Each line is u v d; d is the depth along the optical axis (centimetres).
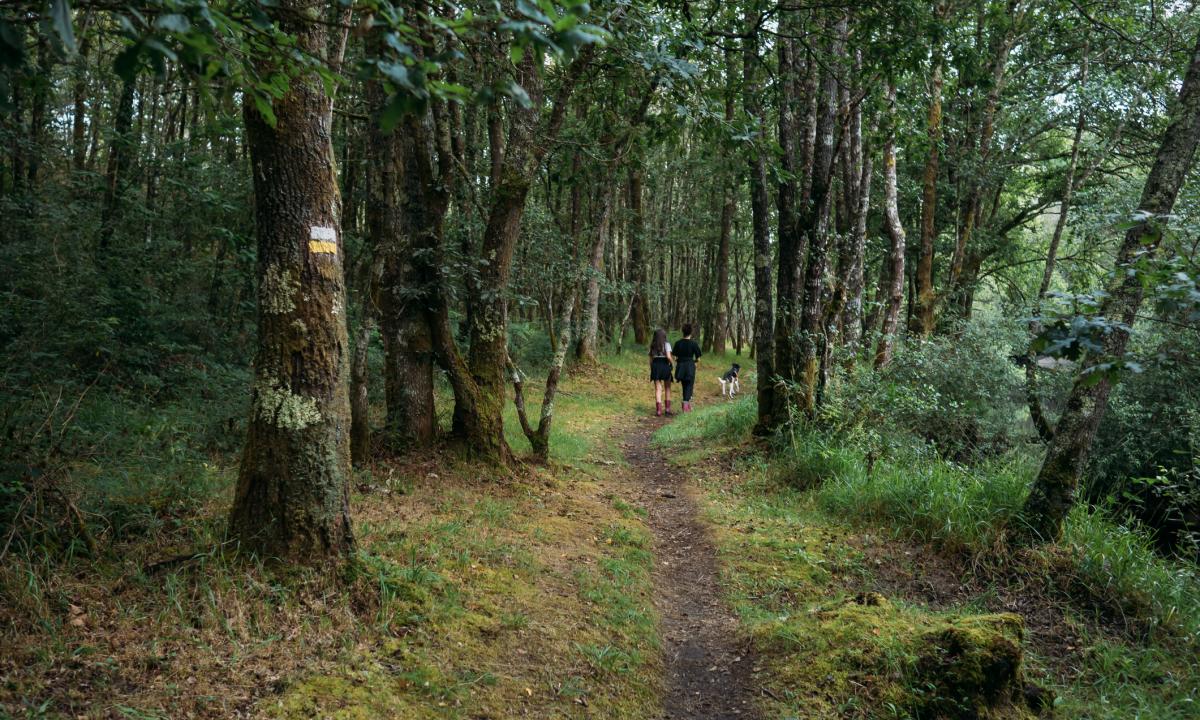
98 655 322
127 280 949
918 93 1311
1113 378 332
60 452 497
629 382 2006
